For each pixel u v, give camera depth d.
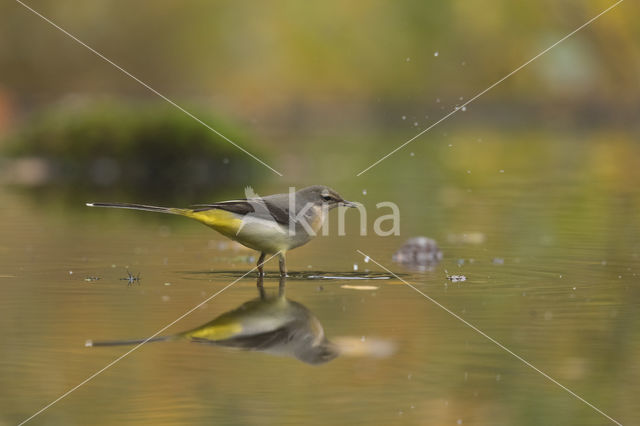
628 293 9.57
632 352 7.36
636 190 20.02
